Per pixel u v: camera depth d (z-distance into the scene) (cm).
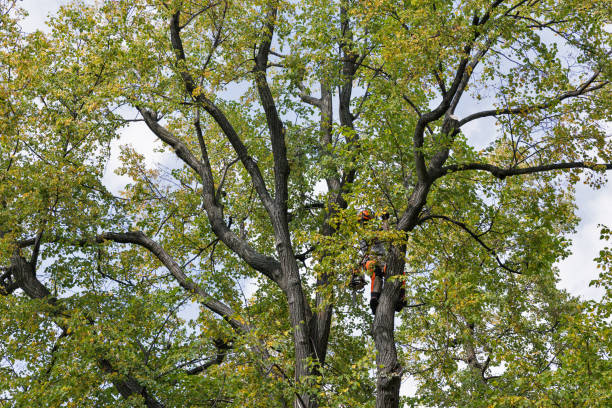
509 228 1227
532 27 1082
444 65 1028
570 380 1029
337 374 1385
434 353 1066
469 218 1192
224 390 1086
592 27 1043
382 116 1078
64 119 1298
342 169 1276
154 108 1228
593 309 1033
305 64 1372
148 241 1379
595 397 977
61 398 1082
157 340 1308
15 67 1280
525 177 1252
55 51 1413
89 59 1314
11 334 1301
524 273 1202
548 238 1180
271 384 970
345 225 980
